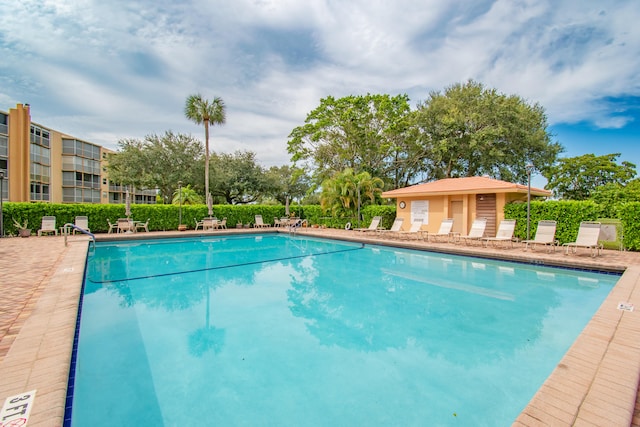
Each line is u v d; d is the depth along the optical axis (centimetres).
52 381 239
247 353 380
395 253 1175
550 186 2795
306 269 891
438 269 878
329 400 286
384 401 283
